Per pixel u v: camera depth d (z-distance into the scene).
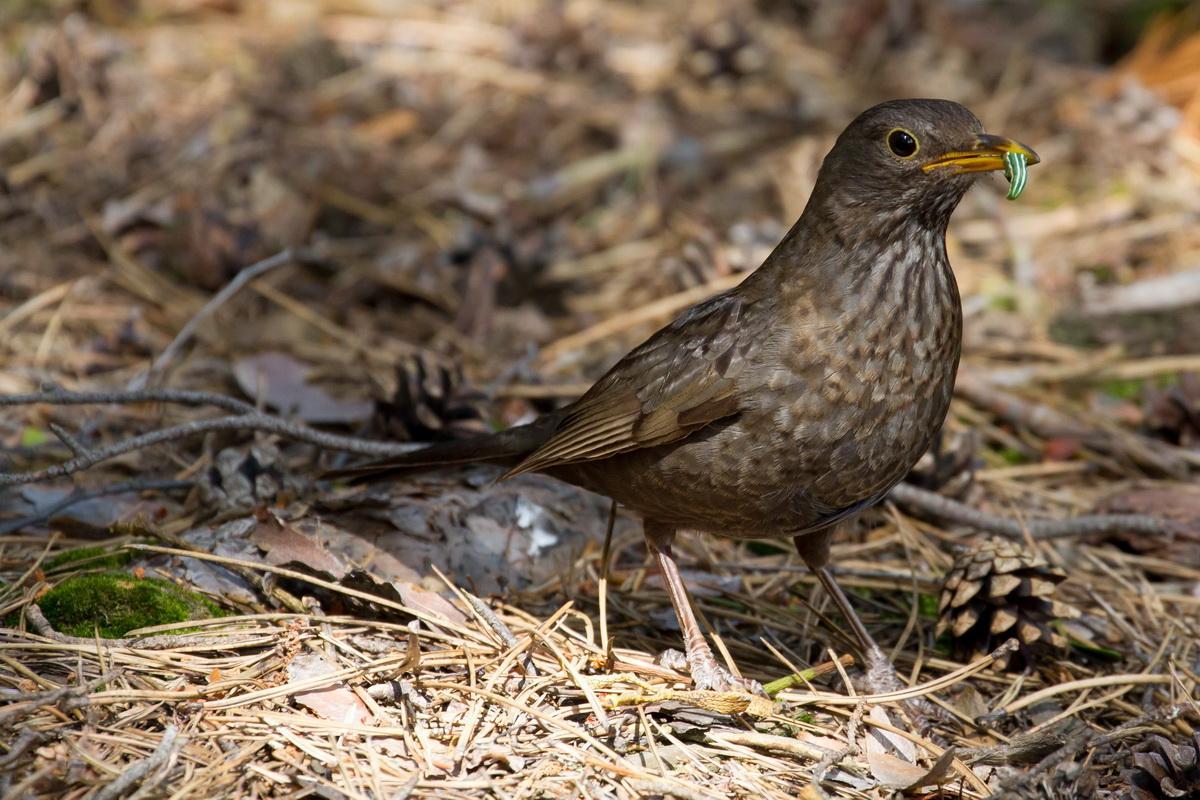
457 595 8.87
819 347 7.95
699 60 17.73
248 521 8.99
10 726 6.83
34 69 15.69
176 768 6.71
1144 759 7.38
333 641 7.88
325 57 17.23
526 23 18.06
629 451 8.47
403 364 11.56
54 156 14.84
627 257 14.50
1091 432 11.73
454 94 17.05
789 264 8.30
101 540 9.24
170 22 17.78
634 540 10.13
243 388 11.56
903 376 7.96
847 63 18.33
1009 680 8.85
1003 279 14.11
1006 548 8.92
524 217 14.78
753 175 15.80
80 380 11.61
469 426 10.80
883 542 10.37
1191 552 10.20
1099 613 9.61
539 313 13.42
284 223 14.17
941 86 17.67
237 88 16.45
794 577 9.88
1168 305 13.61
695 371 8.13
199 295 13.14
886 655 9.04
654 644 8.98
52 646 7.53
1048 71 17.92
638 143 16.16
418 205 14.89
